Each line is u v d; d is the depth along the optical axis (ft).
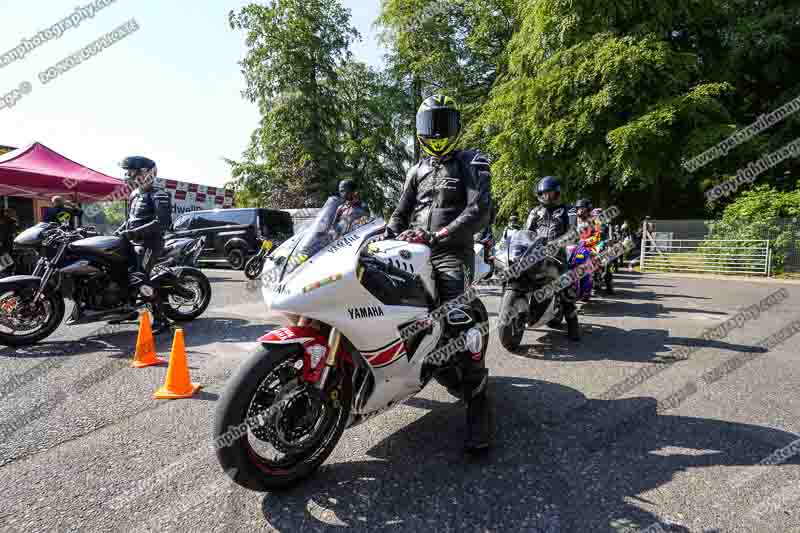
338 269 7.70
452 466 8.59
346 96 109.09
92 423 10.34
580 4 55.31
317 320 8.07
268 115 94.43
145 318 14.51
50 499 7.50
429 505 7.38
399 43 92.27
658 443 9.51
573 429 10.17
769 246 45.03
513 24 79.77
